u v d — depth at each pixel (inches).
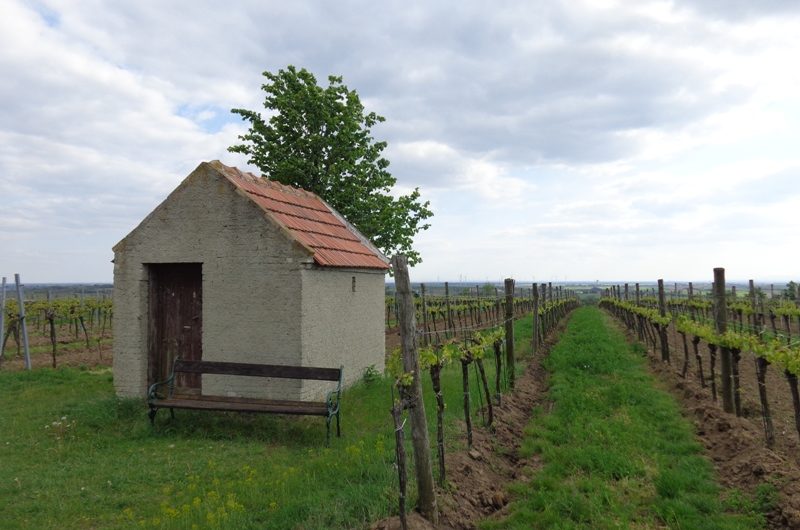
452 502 249.4
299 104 871.1
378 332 567.2
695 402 432.1
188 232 437.4
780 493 244.5
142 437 375.2
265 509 244.7
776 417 402.9
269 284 416.5
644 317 802.8
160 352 457.4
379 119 947.3
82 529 239.8
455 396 446.0
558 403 442.6
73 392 510.3
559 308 1358.3
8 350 836.6
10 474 305.1
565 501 254.7
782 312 874.1
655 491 271.1
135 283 450.3
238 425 389.7
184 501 263.4
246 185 457.7
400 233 928.9
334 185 874.8
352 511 231.1
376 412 415.2
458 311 1047.6
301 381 410.3
